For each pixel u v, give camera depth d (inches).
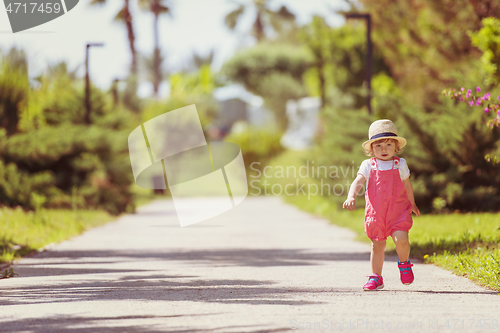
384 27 981.2
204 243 567.8
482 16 805.9
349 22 1711.4
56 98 1128.2
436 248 430.9
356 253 468.8
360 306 260.2
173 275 365.4
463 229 516.1
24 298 289.7
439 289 299.4
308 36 1924.2
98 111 1149.7
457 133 729.0
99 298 287.4
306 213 983.0
